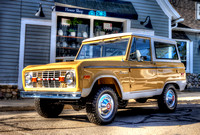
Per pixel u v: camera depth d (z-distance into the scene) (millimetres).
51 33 9648
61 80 4480
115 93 4902
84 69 4371
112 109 4840
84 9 9586
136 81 5324
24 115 5984
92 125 4762
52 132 4191
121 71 4984
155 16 11703
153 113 6371
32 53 9391
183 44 14844
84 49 6164
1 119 5414
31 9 9430
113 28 11047
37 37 9477
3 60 9000
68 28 10258
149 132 4195
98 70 4570
